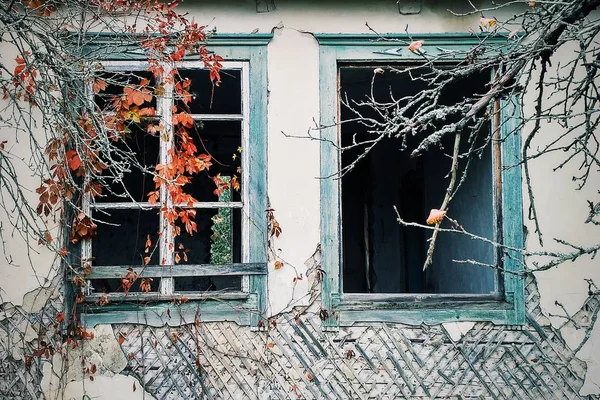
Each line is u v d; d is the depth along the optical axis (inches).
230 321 187.8
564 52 195.8
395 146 359.6
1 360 183.9
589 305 191.2
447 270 292.0
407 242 350.3
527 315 190.5
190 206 185.9
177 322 186.9
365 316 188.5
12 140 187.3
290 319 188.2
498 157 195.8
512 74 125.2
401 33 195.3
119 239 308.0
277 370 186.9
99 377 185.2
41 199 182.2
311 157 191.8
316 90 193.5
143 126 203.5
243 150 192.1
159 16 188.7
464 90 247.9
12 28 157.5
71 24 181.2
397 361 188.1
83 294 185.3
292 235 189.9
